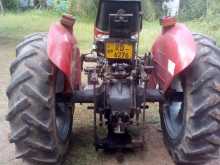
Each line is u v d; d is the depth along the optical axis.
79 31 12.26
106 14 4.04
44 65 3.33
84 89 4.24
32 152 3.39
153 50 4.28
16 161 4.08
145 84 3.87
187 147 3.46
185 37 3.52
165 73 3.76
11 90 3.32
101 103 3.89
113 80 3.82
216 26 10.90
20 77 3.29
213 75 3.33
